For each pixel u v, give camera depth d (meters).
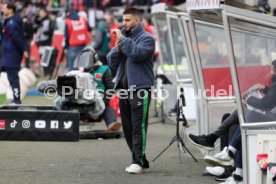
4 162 34.75
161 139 42.47
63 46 73.88
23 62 80.31
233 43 27.50
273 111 27.53
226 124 32.22
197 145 32.81
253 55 27.61
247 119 27.47
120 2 93.50
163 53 55.38
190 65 36.53
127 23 31.84
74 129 41.03
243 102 27.44
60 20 78.62
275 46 27.62
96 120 43.19
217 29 43.62
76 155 36.88
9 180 30.58
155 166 33.94
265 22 27.09
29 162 34.81
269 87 27.62
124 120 32.69
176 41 52.00
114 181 30.52
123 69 32.44
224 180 30.64
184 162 34.94
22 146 39.50
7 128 41.22
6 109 42.19
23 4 85.12
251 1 39.12
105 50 69.88
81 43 66.75
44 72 81.06
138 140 31.94
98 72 42.69
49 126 41.06
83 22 66.88
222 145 32.59
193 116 47.84
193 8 30.03
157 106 55.34
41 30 81.50
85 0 91.00
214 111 36.16
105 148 39.16
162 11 50.72
